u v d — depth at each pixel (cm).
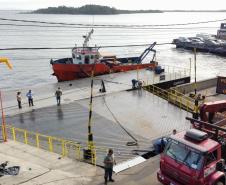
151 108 2720
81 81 3516
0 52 8981
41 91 3111
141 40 12794
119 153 1875
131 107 2728
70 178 1449
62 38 12238
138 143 2038
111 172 1437
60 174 1484
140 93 3122
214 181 1243
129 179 1485
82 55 3856
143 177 1509
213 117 1934
